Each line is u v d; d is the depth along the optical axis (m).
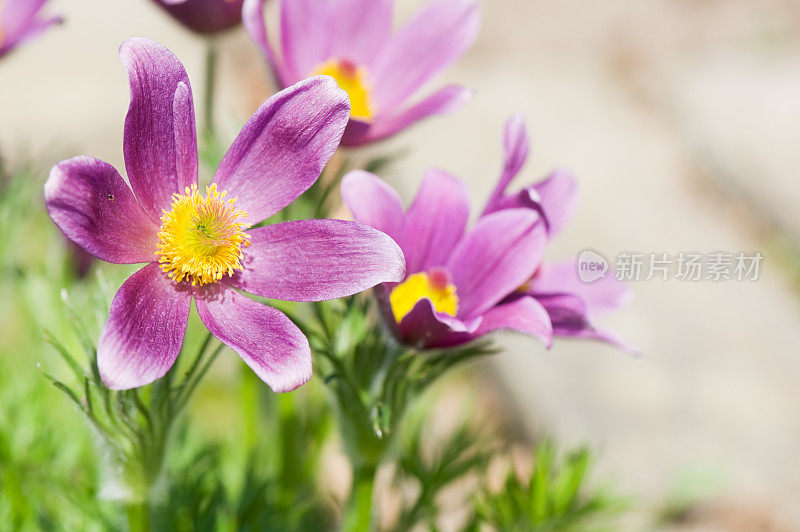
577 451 0.64
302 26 0.58
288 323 0.49
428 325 0.51
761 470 0.85
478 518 0.63
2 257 0.62
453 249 0.53
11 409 0.64
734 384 0.91
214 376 0.85
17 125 1.04
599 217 1.06
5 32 0.59
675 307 0.99
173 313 0.49
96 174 0.48
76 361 0.51
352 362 0.54
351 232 0.49
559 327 0.53
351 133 0.55
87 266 0.62
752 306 1.00
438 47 0.58
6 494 0.62
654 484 0.83
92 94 1.11
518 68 1.31
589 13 1.41
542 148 1.17
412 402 0.54
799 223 1.10
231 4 0.58
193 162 0.50
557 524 0.63
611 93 1.29
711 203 1.14
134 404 0.51
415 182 1.08
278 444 0.65
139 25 1.24
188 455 0.66
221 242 0.50
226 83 1.14
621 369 0.92
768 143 1.19
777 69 1.32
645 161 1.18
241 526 0.64
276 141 0.50
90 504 0.62
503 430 0.82
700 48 1.36
